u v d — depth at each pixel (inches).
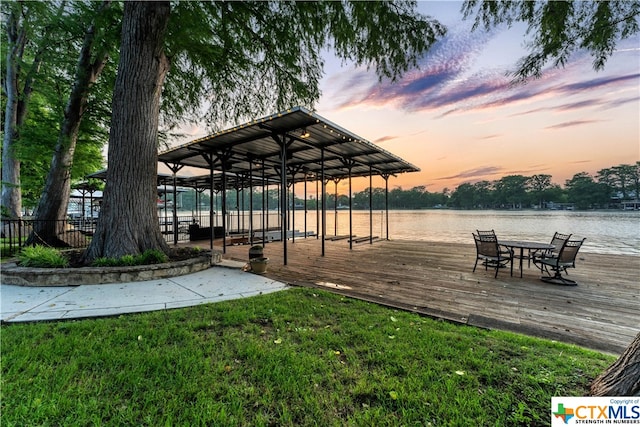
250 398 64.3
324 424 56.4
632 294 152.9
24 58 363.3
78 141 367.9
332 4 132.2
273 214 692.7
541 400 62.4
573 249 180.4
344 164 380.5
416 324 109.7
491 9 110.1
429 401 63.0
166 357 81.6
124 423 55.8
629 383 57.1
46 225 301.4
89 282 169.8
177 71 283.9
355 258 276.2
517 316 120.3
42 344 89.7
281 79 261.1
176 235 389.7
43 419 56.3
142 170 211.0
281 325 108.0
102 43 265.9
